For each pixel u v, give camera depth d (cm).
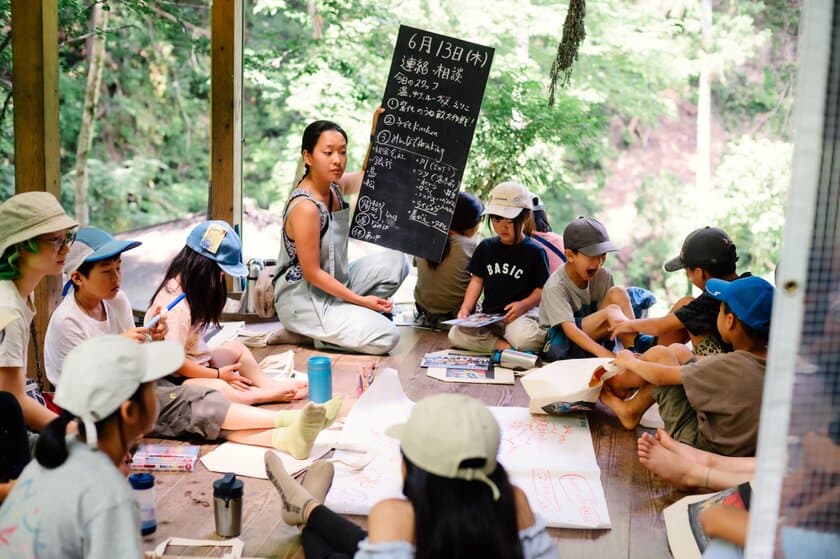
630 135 1269
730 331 323
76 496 192
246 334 498
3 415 256
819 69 162
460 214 516
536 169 919
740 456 323
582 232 438
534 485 314
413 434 197
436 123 505
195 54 1234
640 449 315
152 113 1263
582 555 273
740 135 1204
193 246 370
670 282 1255
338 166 466
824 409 171
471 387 424
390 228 512
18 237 290
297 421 327
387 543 199
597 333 441
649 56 1122
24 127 455
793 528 174
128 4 1038
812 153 164
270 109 1207
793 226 166
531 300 472
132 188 1228
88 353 203
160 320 352
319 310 474
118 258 331
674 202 1258
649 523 294
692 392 321
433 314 532
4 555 195
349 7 982
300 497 275
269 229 1114
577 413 384
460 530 187
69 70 1183
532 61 954
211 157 541
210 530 284
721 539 244
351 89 977
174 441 354
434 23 994
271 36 1026
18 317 288
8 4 784
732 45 1134
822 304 168
